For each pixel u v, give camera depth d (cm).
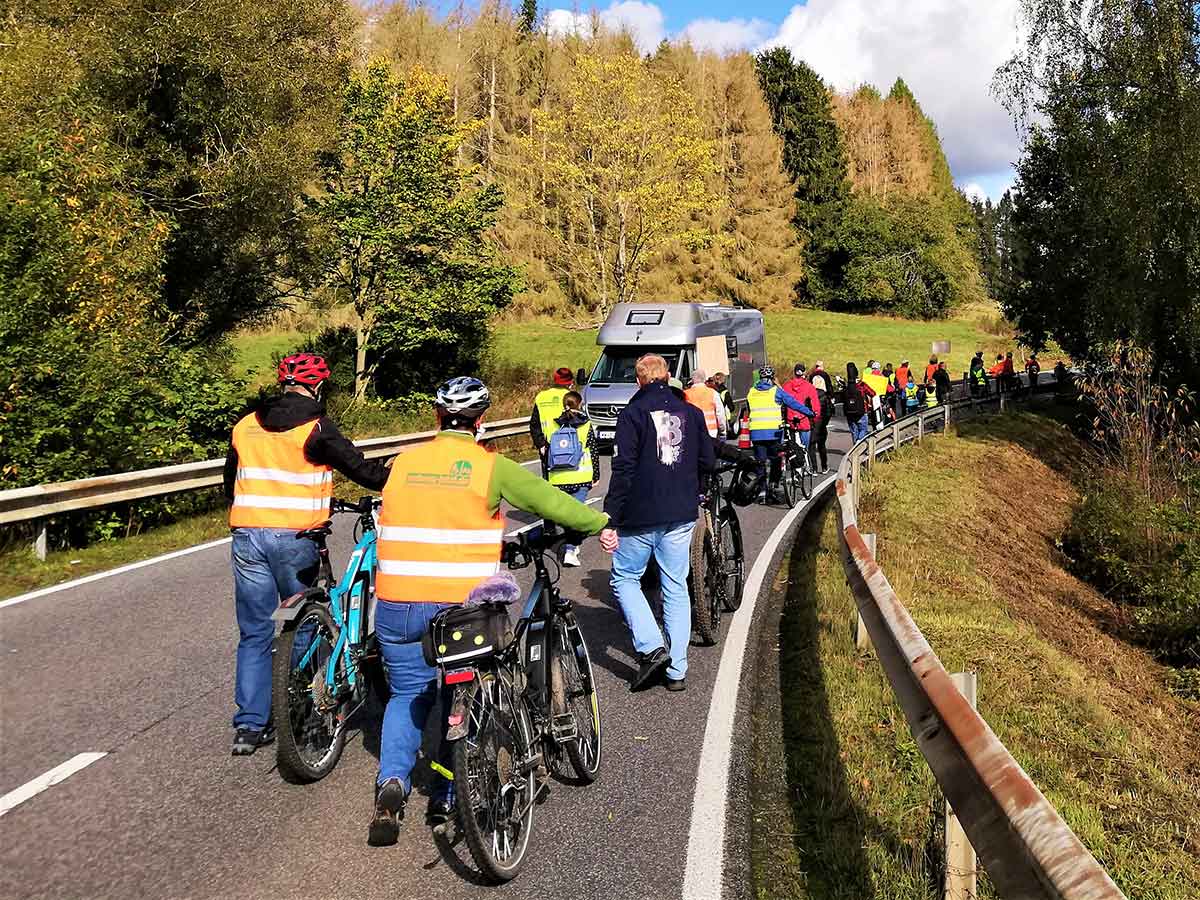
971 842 271
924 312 8131
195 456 1495
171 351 1711
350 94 3173
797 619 809
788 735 548
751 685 635
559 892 374
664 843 416
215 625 756
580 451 984
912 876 390
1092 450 2719
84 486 1058
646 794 466
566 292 6116
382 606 395
